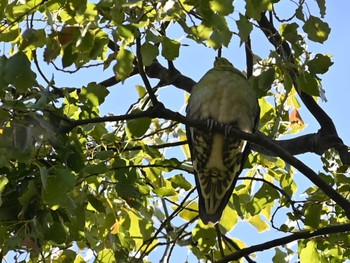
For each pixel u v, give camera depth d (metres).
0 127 8.38
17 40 9.66
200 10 8.45
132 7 8.67
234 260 10.73
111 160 10.48
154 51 8.77
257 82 10.32
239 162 12.20
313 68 9.77
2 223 8.69
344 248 11.06
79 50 9.02
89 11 8.90
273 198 11.21
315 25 9.44
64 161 8.63
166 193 10.68
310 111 11.67
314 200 10.86
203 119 12.29
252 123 12.37
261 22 10.87
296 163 10.11
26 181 8.87
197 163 12.33
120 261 10.27
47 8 8.84
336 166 11.37
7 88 8.68
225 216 11.88
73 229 9.41
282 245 11.15
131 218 10.91
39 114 8.17
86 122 9.33
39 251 8.87
